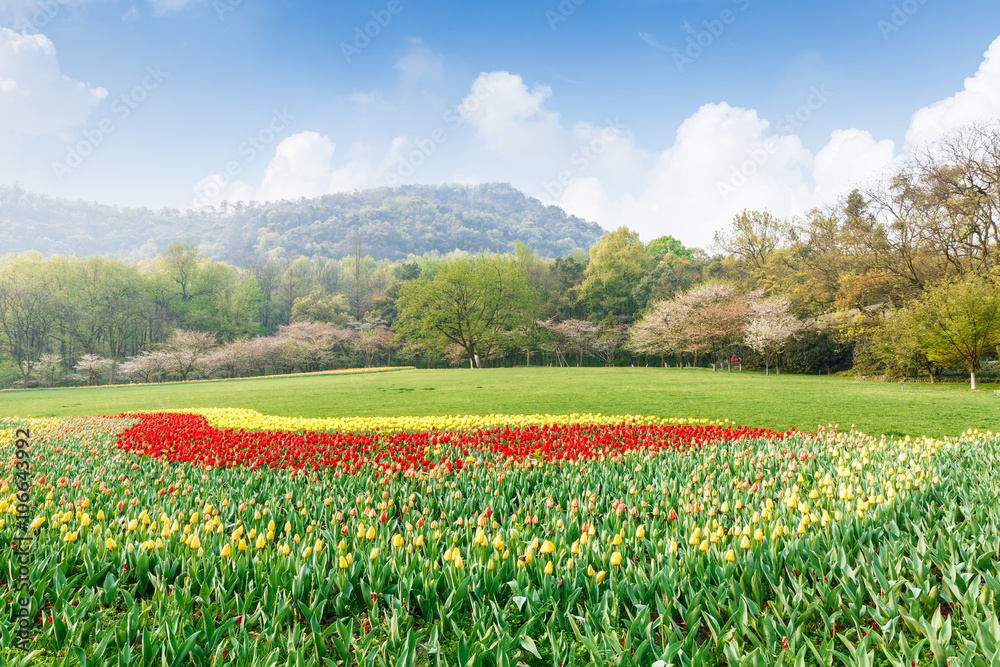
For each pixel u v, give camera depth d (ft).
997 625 8.21
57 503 16.38
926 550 11.39
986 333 65.87
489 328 175.01
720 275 169.17
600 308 200.85
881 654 8.95
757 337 113.50
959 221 89.35
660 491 16.75
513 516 14.24
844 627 9.64
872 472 17.89
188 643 8.51
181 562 11.66
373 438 27.58
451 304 169.68
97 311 177.17
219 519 13.50
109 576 11.10
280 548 11.29
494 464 21.42
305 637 9.16
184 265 199.41
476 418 39.83
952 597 10.21
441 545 12.49
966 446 22.67
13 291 158.20
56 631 9.23
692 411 45.11
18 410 61.77
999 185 84.23
